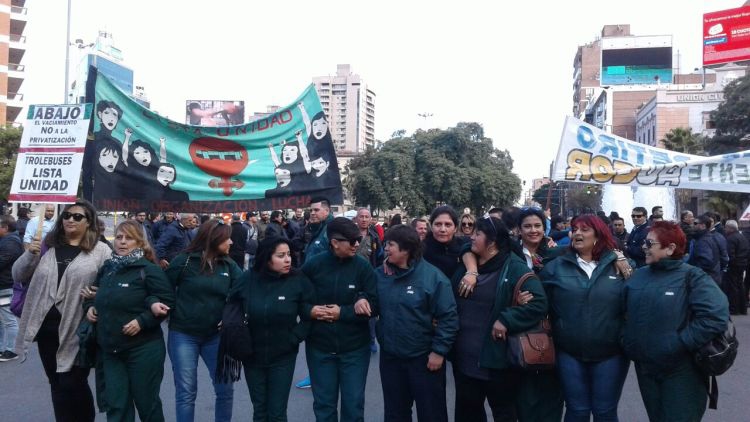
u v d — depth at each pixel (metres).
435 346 4.23
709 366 3.71
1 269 7.50
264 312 4.39
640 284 3.98
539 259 4.90
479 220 4.37
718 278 9.64
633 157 8.25
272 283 4.46
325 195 7.11
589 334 4.07
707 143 34.06
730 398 6.22
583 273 4.20
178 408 4.66
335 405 4.50
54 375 4.84
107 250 4.93
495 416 4.38
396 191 42.75
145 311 4.46
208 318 4.78
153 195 6.79
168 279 4.61
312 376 4.52
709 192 35.44
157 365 4.54
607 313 4.08
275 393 4.48
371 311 4.38
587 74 86.44
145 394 4.49
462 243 5.45
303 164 7.09
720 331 3.66
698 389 3.87
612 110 64.75
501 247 4.36
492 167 45.16
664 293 3.85
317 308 4.39
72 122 6.02
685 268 3.89
